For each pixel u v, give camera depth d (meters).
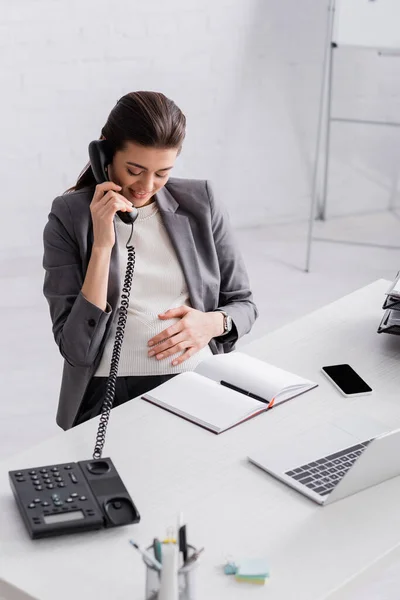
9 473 1.49
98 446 1.62
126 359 2.02
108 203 1.91
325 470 1.56
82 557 1.34
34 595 1.26
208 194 2.18
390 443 1.48
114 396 2.02
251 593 1.27
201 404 1.75
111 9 4.02
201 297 2.13
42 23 3.91
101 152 1.96
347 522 1.43
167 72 4.23
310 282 4.13
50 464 1.57
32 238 4.24
